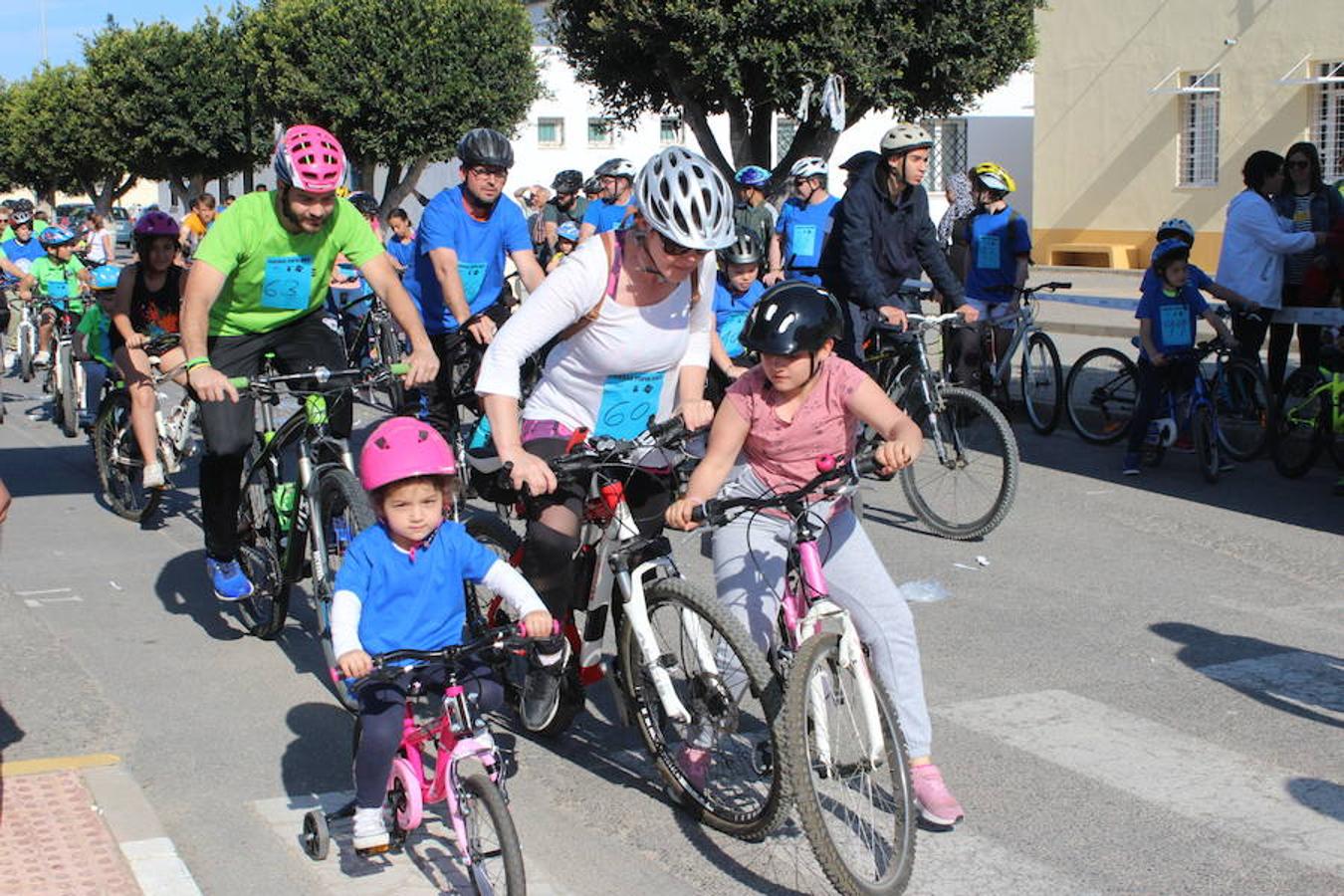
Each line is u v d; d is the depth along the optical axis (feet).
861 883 12.48
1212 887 13.46
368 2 99.60
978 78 63.46
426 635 13.39
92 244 81.71
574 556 15.40
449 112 100.53
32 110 185.47
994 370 38.58
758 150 67.87
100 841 13.99
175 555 26.48
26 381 52.95
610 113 72.64
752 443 14.66
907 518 28.53
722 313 29.12
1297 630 21.08
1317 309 33.22
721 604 13.99
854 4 60.29
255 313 19.17
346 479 17.43
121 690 19.06
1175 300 31.68
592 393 15.62
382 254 18.84
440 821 14.92
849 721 13.25
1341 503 29.27
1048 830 14.66
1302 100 76.48
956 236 40.06
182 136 135.13
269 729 17.69
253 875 13.76
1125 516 28.43
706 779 14.90
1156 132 84.84
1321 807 15.16
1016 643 20.58
